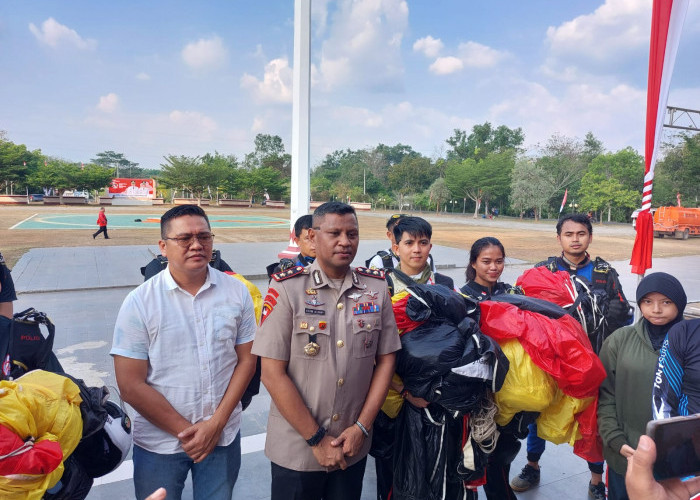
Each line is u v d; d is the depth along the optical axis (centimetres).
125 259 1263
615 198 4444
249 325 216
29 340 200
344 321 187
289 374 186
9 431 146
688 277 1217
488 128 7781
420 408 206
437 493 205
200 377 198
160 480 196
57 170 5588
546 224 4122
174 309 196
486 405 206
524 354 201
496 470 239
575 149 5006
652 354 204
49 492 174
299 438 187
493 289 300
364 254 1554
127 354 189
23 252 1391
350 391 186
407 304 206
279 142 9775
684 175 3966
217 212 4562
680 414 181
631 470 106
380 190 7519
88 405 184
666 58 416
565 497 289
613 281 297
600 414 217
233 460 212
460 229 3062
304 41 995
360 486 201
